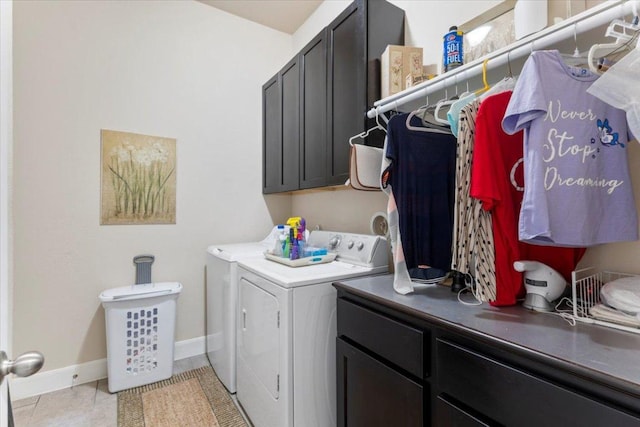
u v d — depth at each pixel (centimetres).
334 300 146
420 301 107
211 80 260
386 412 106
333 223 239
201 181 256
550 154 81
